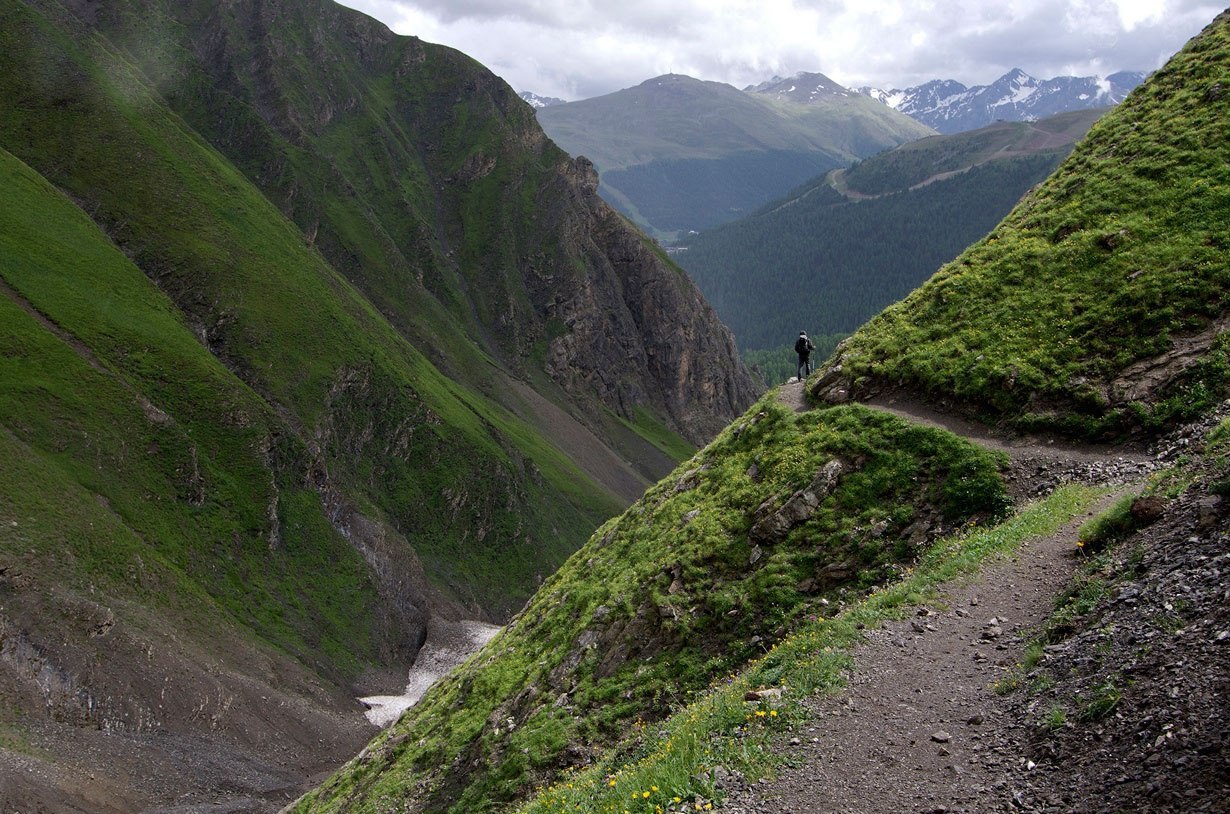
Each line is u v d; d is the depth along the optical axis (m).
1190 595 15.34
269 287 183.62
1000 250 39.97
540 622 38.81
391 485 182.88
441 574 176.12
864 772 14.93
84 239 151.75
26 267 134.38
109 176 177.38
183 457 126.94
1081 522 22.73
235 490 133.38
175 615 100.88
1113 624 16.14
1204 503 18.05
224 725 89.75
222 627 107.81
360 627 137.62
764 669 21.08
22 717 74.12
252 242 191.38
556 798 20.44
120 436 119.75
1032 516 24.50
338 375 180.25
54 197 155.25
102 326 136.38
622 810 16.09
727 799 15.20
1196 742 11.88
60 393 116.44
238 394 145.75
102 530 99.88
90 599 89.12
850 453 31.94
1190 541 17.19
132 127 189.62
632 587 33.06
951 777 14.11
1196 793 11.04
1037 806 12.59
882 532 28.28
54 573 87.62
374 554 155.88
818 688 18.28
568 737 28.05
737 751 16.61
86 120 183.88
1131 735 12.91
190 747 84.06
